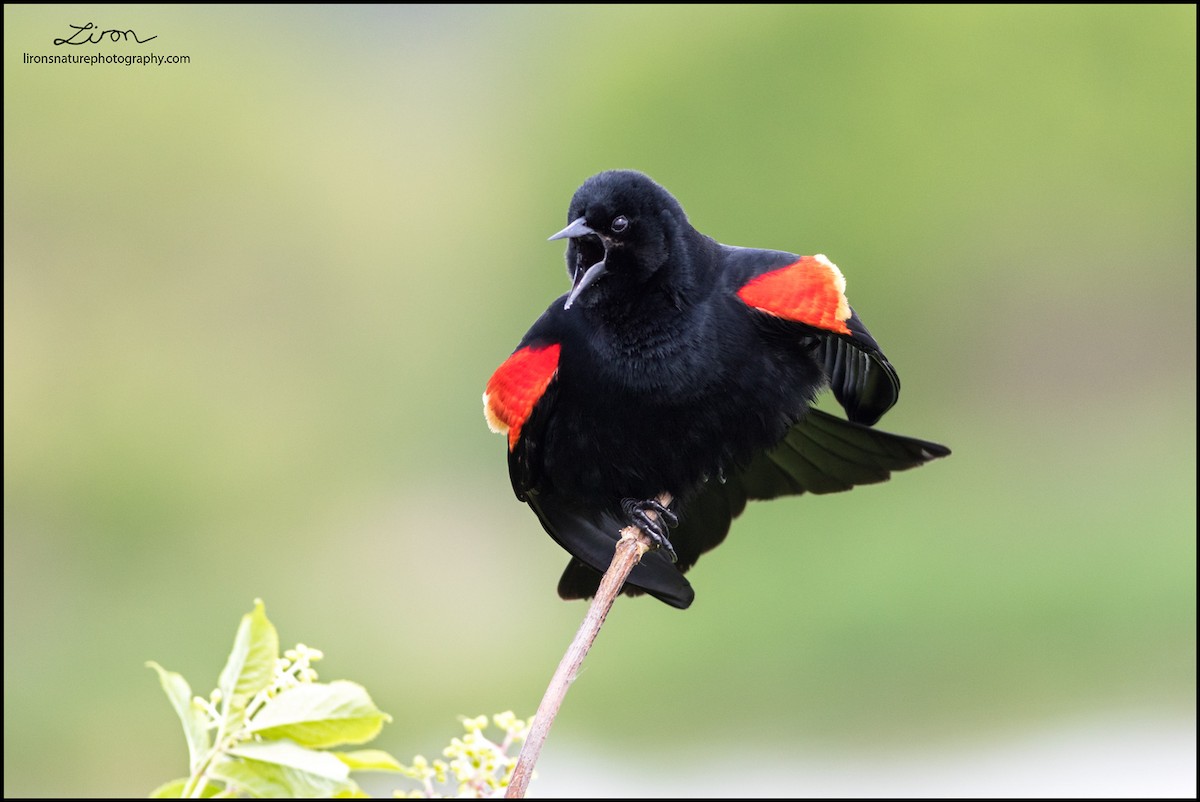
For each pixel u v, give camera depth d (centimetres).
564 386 519
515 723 379
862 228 2694
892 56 2723
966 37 2716
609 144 2861
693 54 2847
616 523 541
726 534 557
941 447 519
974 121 2708
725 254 527
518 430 511
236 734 368
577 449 525
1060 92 2711
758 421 516
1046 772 1401
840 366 534
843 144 2734
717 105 2806
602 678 1736
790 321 500
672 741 1593
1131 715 1552
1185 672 1656
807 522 1930
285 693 374
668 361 506
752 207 2767
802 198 2728
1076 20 2727
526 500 541
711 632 1812
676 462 523
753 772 1457
